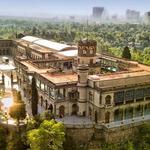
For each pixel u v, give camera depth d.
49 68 157.62
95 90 120.00
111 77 125.44
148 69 150.12
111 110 121.31
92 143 116.25
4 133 118.56
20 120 122.31
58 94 124.75
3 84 173.25
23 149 113.19
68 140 113.69
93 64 155.00
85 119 124.38
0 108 135.38
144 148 115.12
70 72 141.88
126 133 118.75
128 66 160.00
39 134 104.44
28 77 148.75
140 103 128.00
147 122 123.25
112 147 113.69
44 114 118.00
